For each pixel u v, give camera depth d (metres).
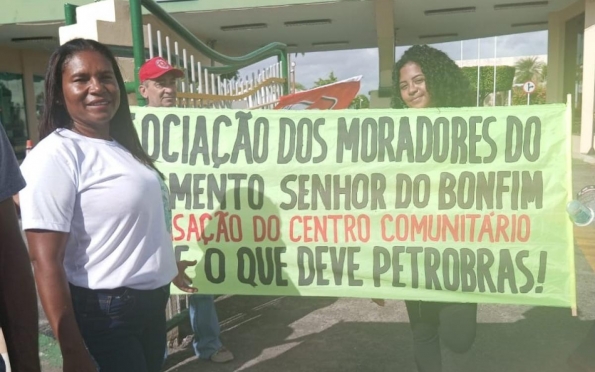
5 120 18.39
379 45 16.11
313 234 2.95
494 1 15.62
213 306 3.50
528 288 2.78
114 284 1.85
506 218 2.78
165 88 3.38
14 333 1.41
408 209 2.86
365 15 16.08
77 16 3.80
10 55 18.58
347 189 2.91
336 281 2.94
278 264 2.99
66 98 1.90
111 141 1.99
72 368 1.68
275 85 6.97
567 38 17.77
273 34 18.69
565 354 3.49
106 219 1.82
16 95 18.98
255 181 2.98
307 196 2.95
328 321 4.21
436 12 16.72
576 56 17.27
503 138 2.75
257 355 3.63
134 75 3.52
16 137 18.84
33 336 1.43
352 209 2.91
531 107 2.72
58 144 1.77
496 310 4.27
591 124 14.83
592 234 6.20
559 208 2.73
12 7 14.34
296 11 15.08
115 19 3.62
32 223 1.68
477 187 2.79
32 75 19.53
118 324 1.88
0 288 1.40
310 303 4.65
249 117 2.97
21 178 1.41
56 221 1.70
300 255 2.97
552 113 2.71
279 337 3.93
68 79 1.88
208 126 3.01
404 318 4.23
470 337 2.82
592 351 2.43
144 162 2.16
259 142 2.98
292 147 2.95
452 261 2.83
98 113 1.89
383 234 2.88
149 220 1.94
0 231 1.38
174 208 3.03
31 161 1.75
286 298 4.79
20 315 1.41
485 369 3.33
